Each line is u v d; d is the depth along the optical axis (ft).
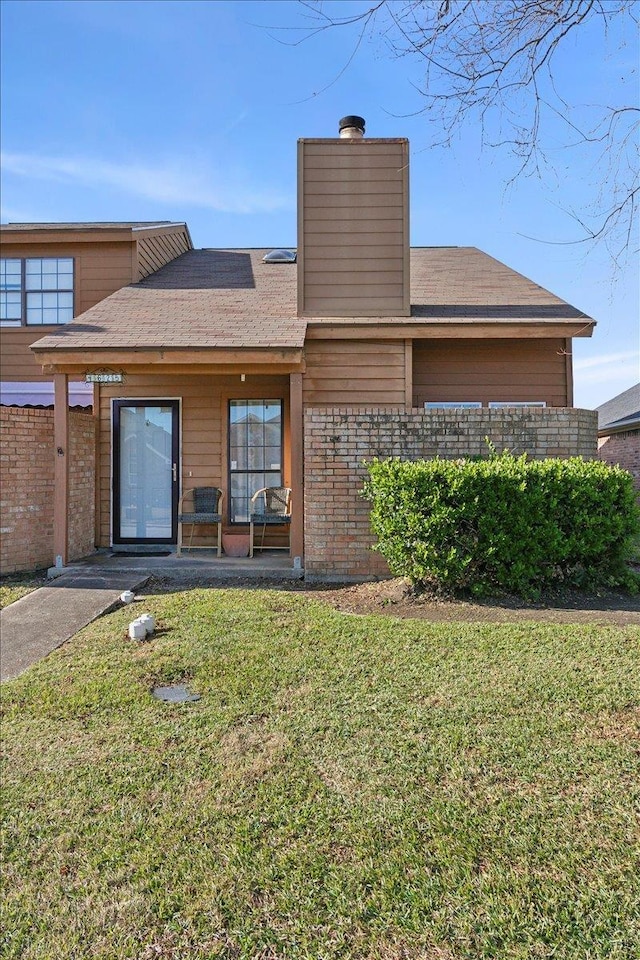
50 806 10.05
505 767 10.66
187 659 16.22
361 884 8.05
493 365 34.32
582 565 23.45
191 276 42.09
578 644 16.81
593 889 7.81
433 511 22.13
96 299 39.96
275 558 31.86
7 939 7.48
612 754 11.02
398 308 33.24
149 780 10.67
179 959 7.09
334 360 32.99
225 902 7.86
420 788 10.11
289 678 14.82
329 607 21.62
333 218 33.47
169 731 12.42
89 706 13.73
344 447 26.94
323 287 33.32
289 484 36.29
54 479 30.60
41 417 30.94
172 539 36.52
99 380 29.09
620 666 15.12
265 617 20.08
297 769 10.79
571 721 12.29
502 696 13.47
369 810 9.57
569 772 10.47
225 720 12.76
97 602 22.88
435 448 26.86
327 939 7.25
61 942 7.41
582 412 27.22
